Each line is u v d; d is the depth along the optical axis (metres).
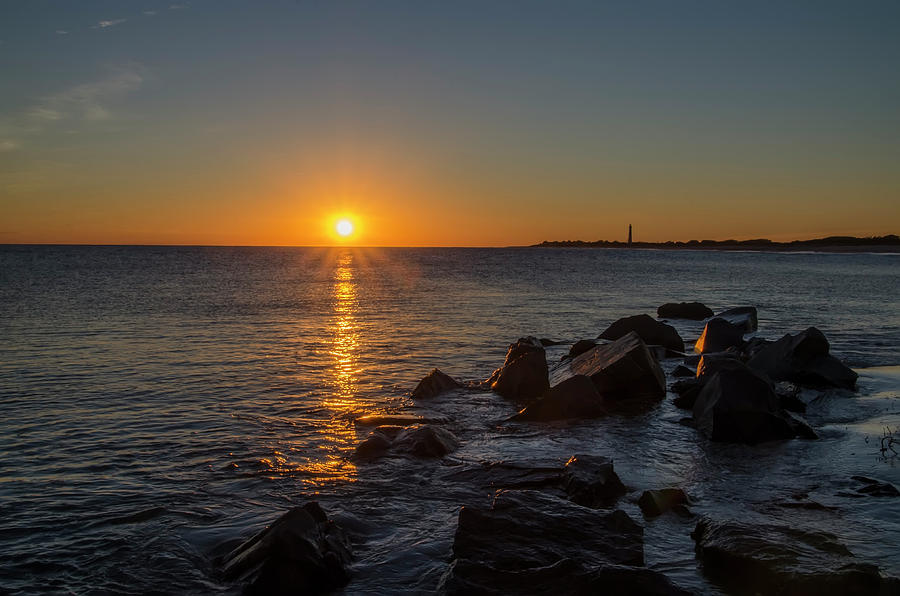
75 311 31.78
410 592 5.73
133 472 8.99
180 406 13.01
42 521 7.25
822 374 15.53
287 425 11.64
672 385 15.66
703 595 5.57
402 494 8.18
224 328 25.97
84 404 13.09
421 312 33.25
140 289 47.50
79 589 5.78
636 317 21.44
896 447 10.15
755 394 11.35
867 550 6.40
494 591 5.38
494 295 45.19
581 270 93.06
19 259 116.56
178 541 6.75
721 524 6.55
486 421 12.31
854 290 52.50
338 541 6.44
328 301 39.47
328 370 17.22
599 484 8.05
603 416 12.66
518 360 14.90
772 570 5.49
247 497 8.05
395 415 12.43
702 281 65.19
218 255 181.38
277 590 5.69
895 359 19.66
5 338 22.53
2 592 5.72
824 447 10.37
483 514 6.57
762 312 34.94
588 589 5.32
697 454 10.12
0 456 9.68
